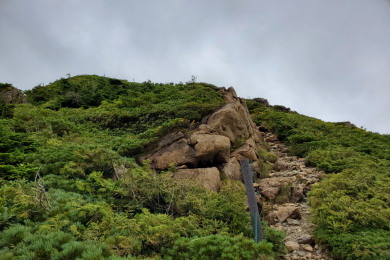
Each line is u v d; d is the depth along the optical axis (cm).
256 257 538
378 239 609
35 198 607
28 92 3366
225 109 1451
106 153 942
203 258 492
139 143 1232
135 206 717
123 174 839
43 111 2003
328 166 1272
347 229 695
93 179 829
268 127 2227
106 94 2936
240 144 1370
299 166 1355
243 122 1545
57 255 438
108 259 434
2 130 1263
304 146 1680
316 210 791
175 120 1420
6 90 2441
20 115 1680
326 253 649
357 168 1194
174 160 1084
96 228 542
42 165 883
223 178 1077
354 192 899
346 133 2133
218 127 1344
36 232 509
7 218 561
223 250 486
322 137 1862
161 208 766
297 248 683
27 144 1139
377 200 811
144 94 2917
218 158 1155
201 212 709
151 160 1116
